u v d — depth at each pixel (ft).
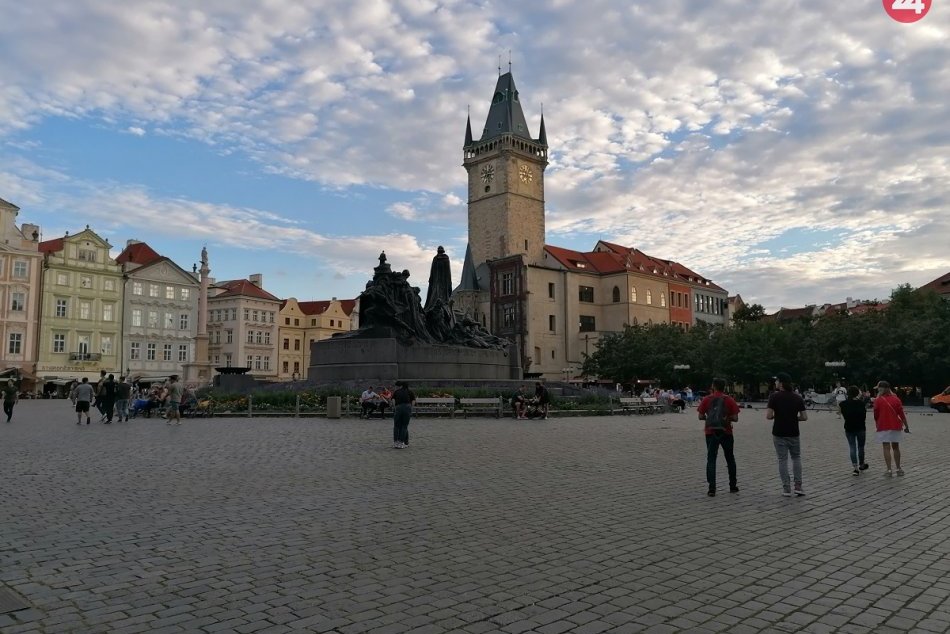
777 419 44.37
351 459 58.80
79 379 286.05
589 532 32.96
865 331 233.96
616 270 373.20
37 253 278.67
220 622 20.94
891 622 21.59
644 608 22.57
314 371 130.52
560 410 124.88
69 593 23.43
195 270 332.80
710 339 296.10
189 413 114.62
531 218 393.91
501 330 351.87
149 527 33.14
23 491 42.68
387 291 131.44
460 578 25.49
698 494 43.98
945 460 65.16
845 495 44.42
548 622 21.24
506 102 395.34
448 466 54.85
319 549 29.32
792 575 26.32
